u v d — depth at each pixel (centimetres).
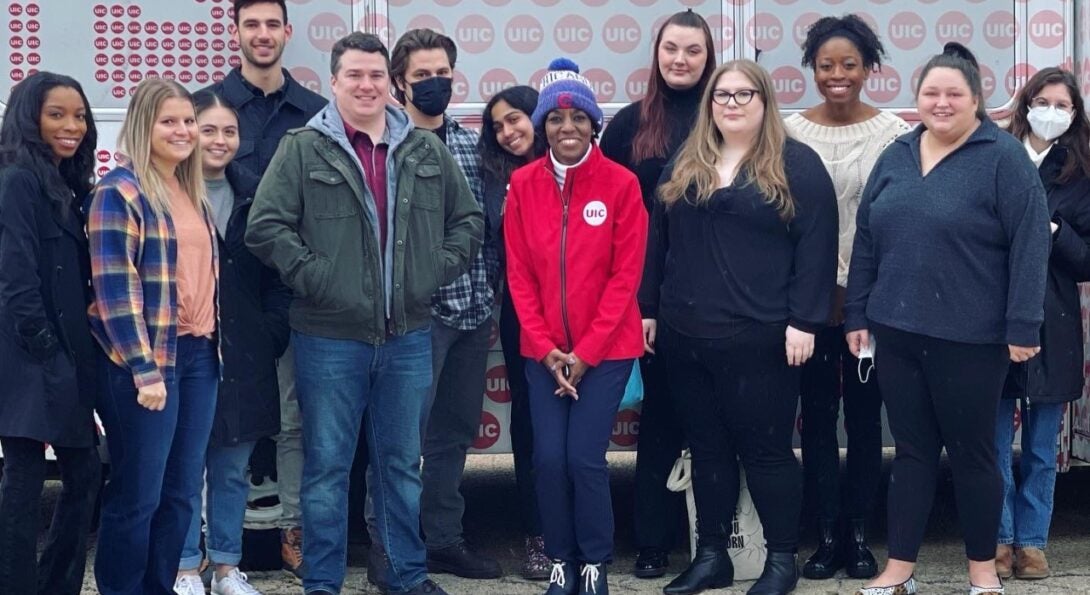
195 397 443
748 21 555
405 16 550
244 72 519
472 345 516
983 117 473
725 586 513
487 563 531
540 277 481
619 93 557
